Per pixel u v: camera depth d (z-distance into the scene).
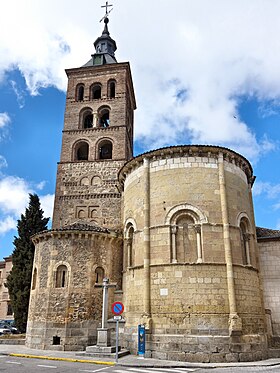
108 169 35.91
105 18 48.78
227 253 20.70
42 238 26.88
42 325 24.19
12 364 17.64
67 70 42.34
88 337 23.59
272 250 26.06
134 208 24.55
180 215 21.94
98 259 25.91
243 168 25.19
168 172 23.03
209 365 17.36
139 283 21.80
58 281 25.05
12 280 37.03
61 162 37.19
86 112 40.66
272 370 15.98
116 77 40.91
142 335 19.55
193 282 20.11
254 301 21.23
